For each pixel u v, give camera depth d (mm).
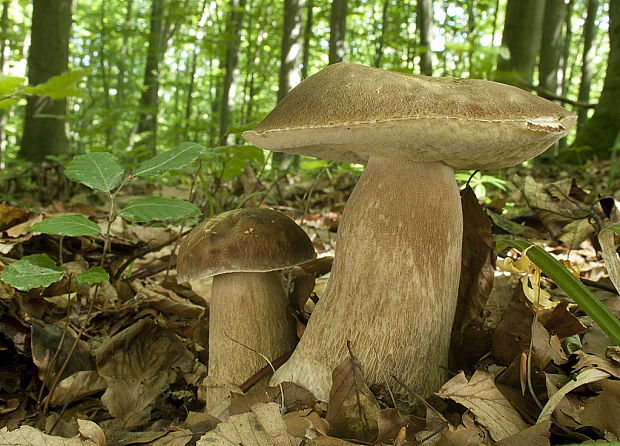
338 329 203
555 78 1126
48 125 854
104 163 234
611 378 184
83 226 210
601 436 168
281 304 245
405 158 200
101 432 192
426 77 192
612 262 194
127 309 318
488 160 201
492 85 180
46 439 182
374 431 184
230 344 232
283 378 215
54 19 832
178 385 272
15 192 664
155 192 755
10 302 259
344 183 705
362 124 166
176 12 1504
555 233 371
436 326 202
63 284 310
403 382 197
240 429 181
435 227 202
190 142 241
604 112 841
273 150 212
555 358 203
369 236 203
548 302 227
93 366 267
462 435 167
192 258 224
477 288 232
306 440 179
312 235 515
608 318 169
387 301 197
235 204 530
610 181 411
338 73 187
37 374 252
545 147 196
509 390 194
